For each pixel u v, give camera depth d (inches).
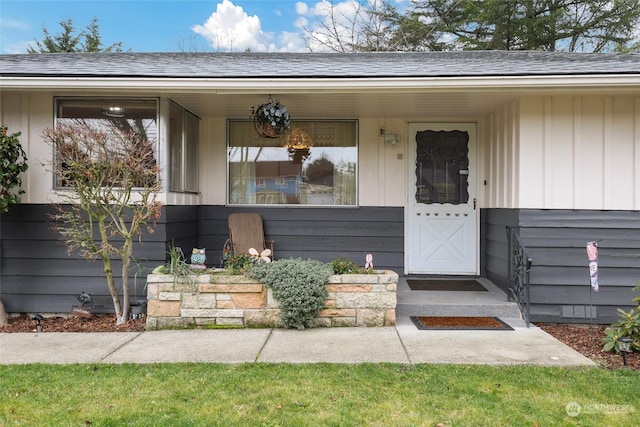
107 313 184.4
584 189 176.1
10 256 184.1
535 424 89.7
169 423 89.4
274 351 134.6
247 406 97.3
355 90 172.1
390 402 99.2
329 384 108.9
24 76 166.6
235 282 162.7
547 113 177.2
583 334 161.6
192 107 208.2
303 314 159.8
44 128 184.1
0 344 144.1
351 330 157.9
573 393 104.1
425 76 165.6
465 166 229.9
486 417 92.3
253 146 231.8
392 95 181.8
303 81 169.2
